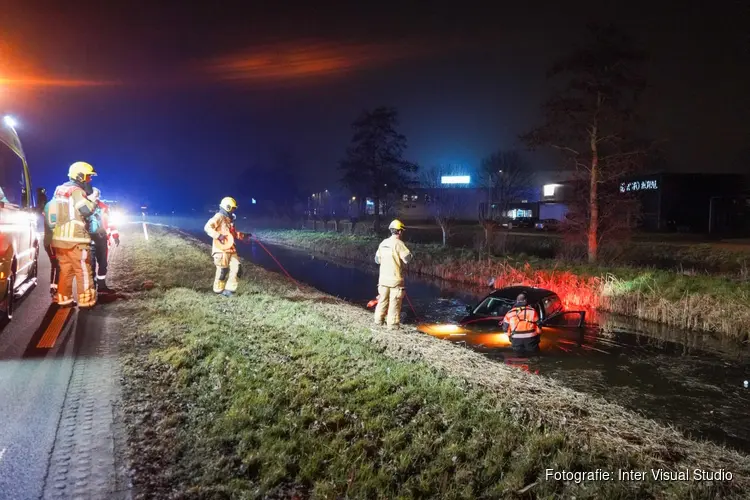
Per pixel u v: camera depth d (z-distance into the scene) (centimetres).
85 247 805
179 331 763
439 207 3425
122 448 431
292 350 728
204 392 542
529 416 570
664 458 509
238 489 378
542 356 1082
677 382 952
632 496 415
